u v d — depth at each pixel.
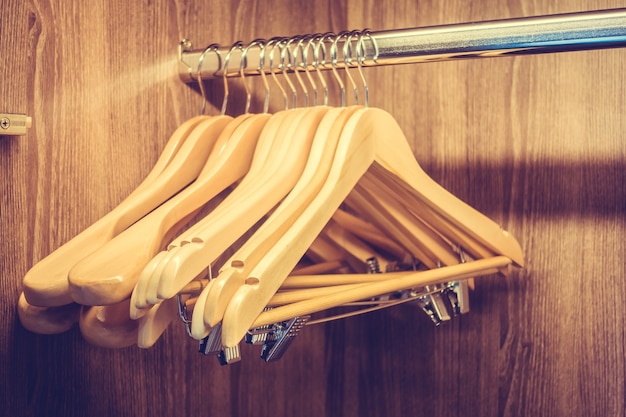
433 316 1.08
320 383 1.42
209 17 1.17
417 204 0.99
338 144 0.84
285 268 0.74
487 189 1.34
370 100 1.43
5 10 0.86
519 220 1.33
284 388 1.36
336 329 1.44
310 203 0.80
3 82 0.86
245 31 1.25
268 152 0.90
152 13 1.07
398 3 1.40
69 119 0.95
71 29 0.95
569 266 1.30
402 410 1.43
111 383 1.04
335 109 0.90
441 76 1.37
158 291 0.68
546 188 1.31
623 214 1.26
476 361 1.37
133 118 1.04
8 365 0.88
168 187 0.90
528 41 0.87
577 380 1.29
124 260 0.73
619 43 0.84
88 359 1.00
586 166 1.28
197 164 0.94
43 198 0.91
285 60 0.98
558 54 1.29
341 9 1.43
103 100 0.99
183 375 1.16
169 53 1.10
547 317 1.31
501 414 1.35
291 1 1.34
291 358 1.37
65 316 0.83
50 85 0.92
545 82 1.30
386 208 1.02
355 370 1.46
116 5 1.01
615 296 1.27
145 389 1.09
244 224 0.77
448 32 0.91
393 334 1.43
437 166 1.38
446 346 1.39
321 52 1.00
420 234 1.04
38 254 0.91
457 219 0.97
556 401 1.31
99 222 0.83
